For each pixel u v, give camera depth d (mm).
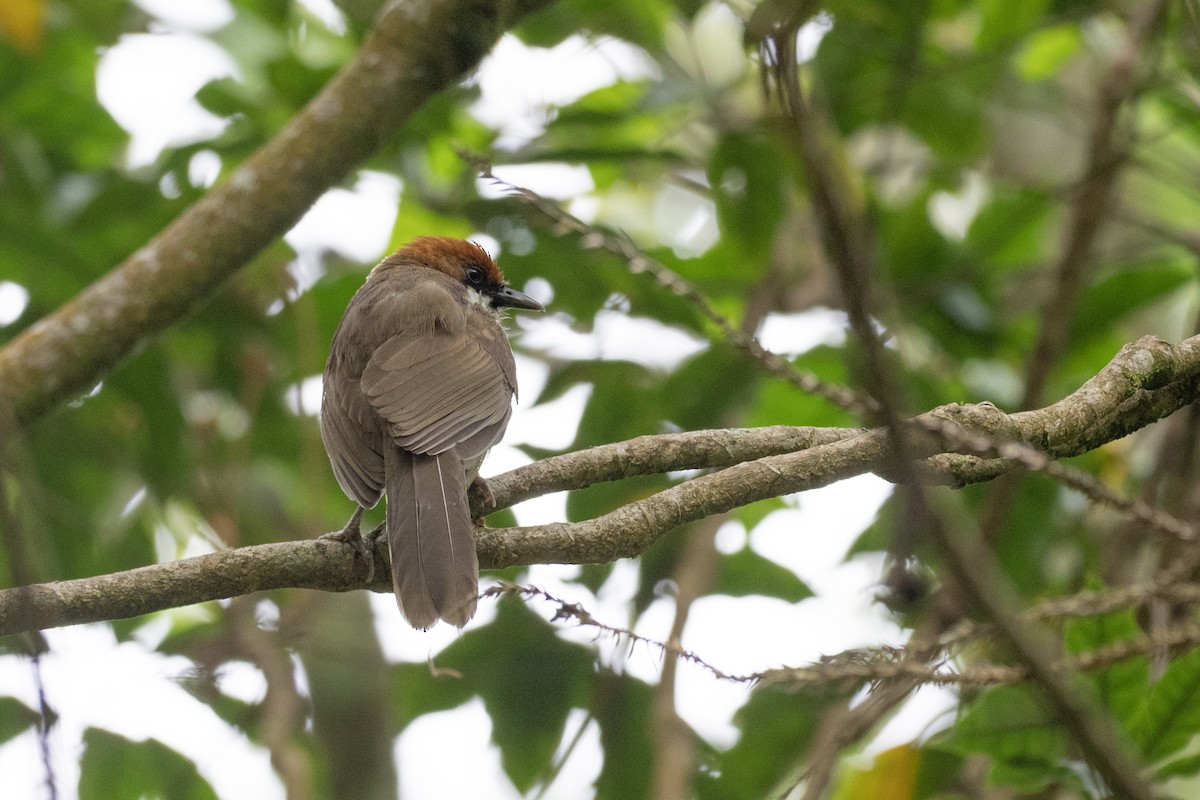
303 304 12273
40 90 12961
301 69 12227
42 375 9188
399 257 11156
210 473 12398
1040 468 5957
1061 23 11914
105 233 12078
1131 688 7195
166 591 6961
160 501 12055
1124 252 12688
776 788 10383
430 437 8281
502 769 11422
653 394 11734
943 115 12891
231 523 12250
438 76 9406
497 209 11820
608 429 11758
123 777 10516
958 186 13320
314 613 11203
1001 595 5434
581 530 7484
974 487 11672
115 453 12086
